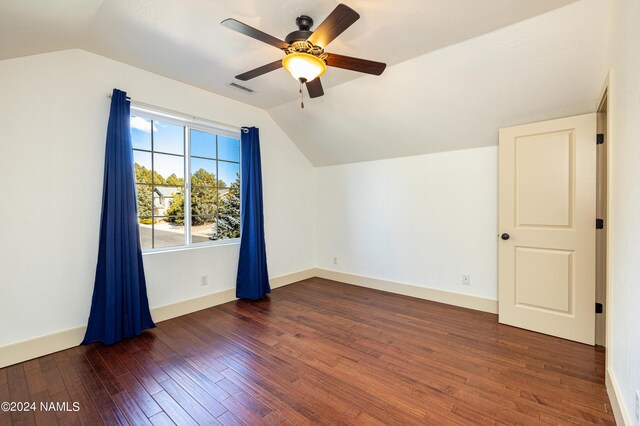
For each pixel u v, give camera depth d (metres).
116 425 1.60
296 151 4.50
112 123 2.54
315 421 1.62
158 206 3.09
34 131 2.28
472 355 2.29
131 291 2.64
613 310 1.75
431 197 3.59
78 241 2.50
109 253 2.49
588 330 2.44
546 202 2.62
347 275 4.43
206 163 3.49
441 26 2.09
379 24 2.06
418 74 2.71
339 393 1.86
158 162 3.08
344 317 3.09
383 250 4.05
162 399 1.81
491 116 2.82
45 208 2.34
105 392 1.88
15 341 2.21
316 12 1.94
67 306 2.44
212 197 3.55
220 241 3.63
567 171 2.52
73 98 2.46
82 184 2.51
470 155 3.29
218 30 2.18
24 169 2.24
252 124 3.83
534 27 2.05
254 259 3.64
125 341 2.57
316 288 4.17
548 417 1.62
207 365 2.19
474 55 2.37
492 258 3.17
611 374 1.73
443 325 2.87
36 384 1.96
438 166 3.52
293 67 1.89
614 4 1.74
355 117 3.51
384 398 1.80
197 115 3.25
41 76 2.31
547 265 2.62
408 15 1.96
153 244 3.05
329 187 4.62
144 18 2.03
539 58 2.23
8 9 1.60
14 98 2.19
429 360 2.23
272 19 2.02
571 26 1.98
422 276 3.69
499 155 2.85
